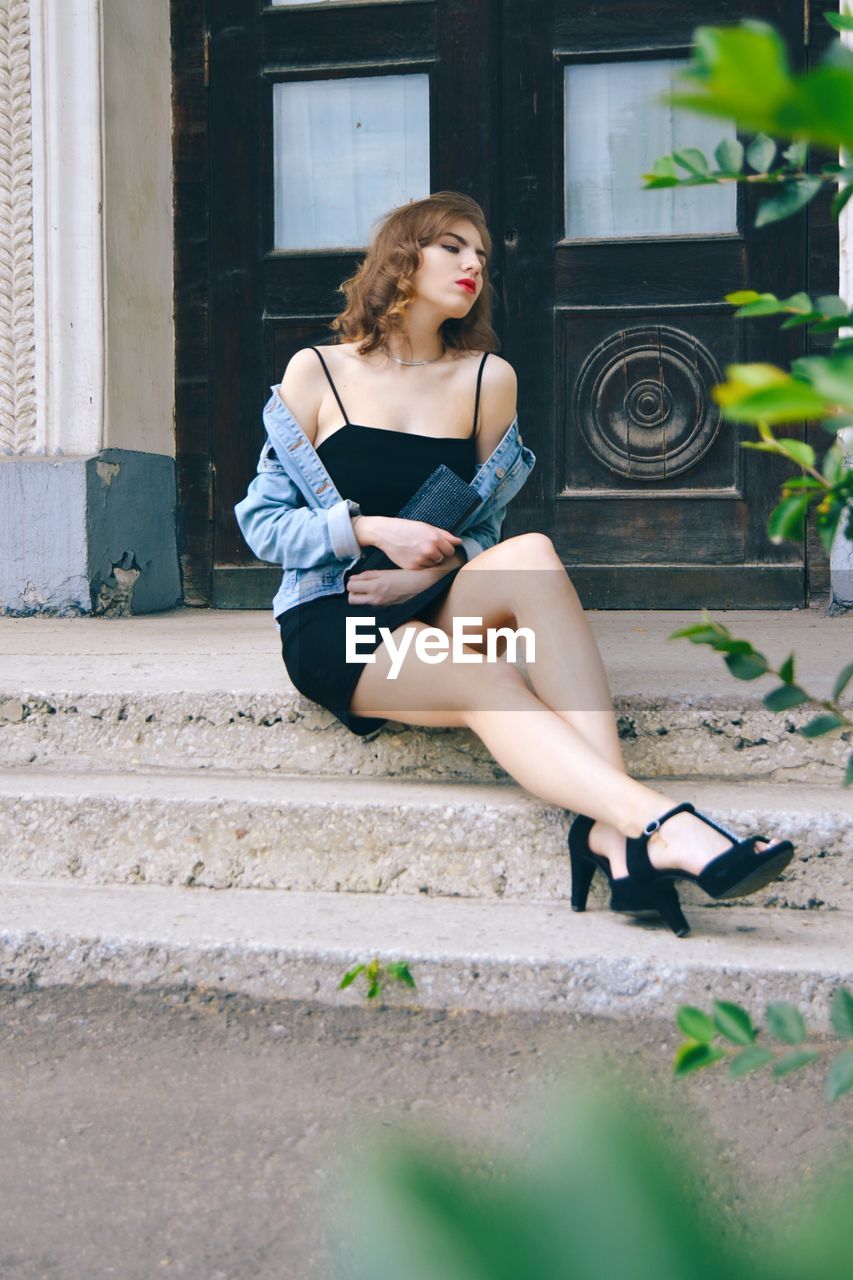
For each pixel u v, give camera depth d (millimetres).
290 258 4312
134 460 4203
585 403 4141
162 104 4355
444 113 4172
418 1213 137
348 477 2270
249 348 4375
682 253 4055
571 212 4145
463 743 2301
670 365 4078
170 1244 1199
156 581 4332
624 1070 175
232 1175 1331
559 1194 138
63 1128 1448
